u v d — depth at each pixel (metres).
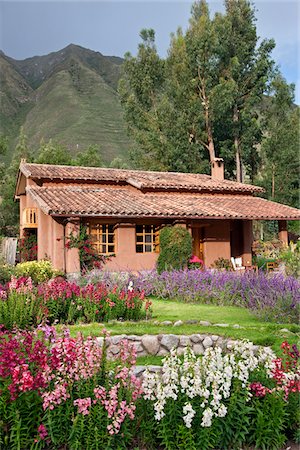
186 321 8.59
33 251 21.28
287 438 4.70
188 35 33.53
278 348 6.76
